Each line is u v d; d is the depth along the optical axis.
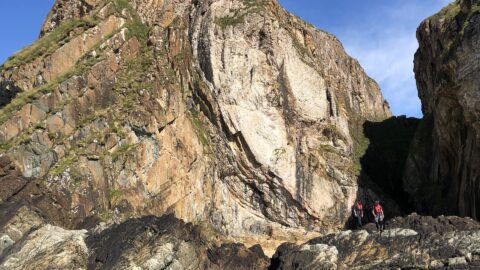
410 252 38.25
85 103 45.22
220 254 41.91
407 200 58.91
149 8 56.81
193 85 54.59
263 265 43.16
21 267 33.44
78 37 49.03
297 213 54.56
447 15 52.94
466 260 36.28
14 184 38.12
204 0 58.38
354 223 55.84
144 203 44.44
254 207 54.22
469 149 47.44
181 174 48.38
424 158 58.12
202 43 56.03
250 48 56.19
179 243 36.66
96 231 37.06
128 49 51.06
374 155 64.38
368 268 38.50
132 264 34.12
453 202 51.56
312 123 58.03
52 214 38.22
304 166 55.72
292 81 57.56
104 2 52.84
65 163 41.19
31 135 41.03
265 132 54.41
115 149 44.34
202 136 52.84
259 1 59.75
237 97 54.41
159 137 47.28
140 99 47.44
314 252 39.69
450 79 47.94
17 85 46.66
